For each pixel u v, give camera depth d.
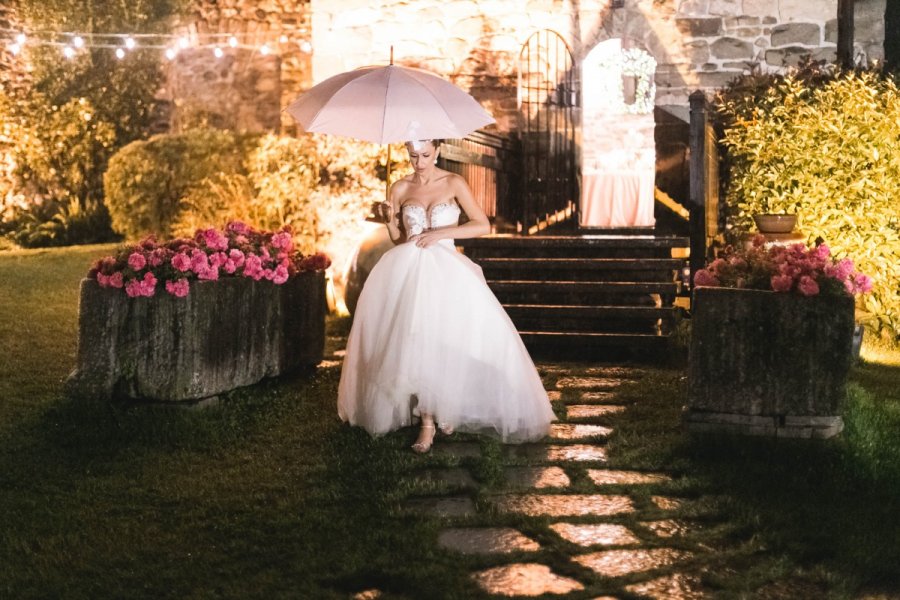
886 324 7.52
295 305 6.36
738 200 8.20
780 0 9.52
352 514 3.93
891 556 3.47
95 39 14.13
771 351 4.82
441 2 9.98
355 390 5.03
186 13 12.88
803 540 3.63
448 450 4.82
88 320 5.41
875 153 7.40
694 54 9.74
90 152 13.65
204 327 5.38
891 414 5.30
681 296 8.20
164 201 11.42
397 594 3.21
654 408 5.66
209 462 4.62
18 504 4.06
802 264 4.82
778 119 7.94
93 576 3.38
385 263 4.95
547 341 7.55
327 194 9.76
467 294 4.84
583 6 9.90
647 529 3.77
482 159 8.88
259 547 3.60
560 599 3.13
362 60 10.11
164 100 14.38
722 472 4.39
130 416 5.21
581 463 4.63
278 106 11.94
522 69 9.89
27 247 12.73
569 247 8.05
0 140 13.23
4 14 13.65
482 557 3.46
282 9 11.66
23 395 5.72
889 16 9.89
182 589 3.27
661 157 9.87
